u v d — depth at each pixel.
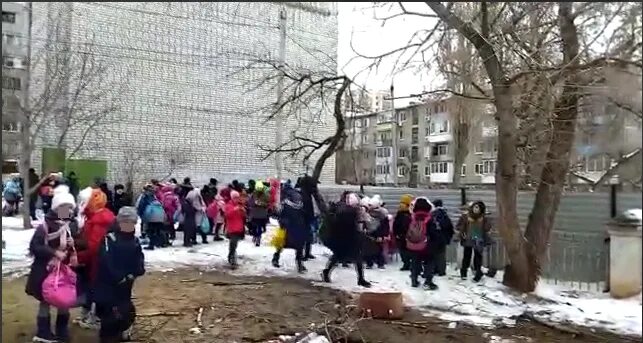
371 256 12.16
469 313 8.65
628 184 8.10
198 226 14.84
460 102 11.87
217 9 22.33
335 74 13.68
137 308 8.18
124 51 22.61
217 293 9.34
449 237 10.93
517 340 7.28
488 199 12.71
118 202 15.30
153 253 13.23
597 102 6.66
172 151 24.34
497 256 11.82
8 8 14.70
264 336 7.03
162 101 24.25
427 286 10.18
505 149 9.84
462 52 9.34
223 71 23.83
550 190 10.12
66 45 17.73
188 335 6.98
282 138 20.09
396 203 14.78
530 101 9.38
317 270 11.62
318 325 7.48
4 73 14.79
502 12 9.10
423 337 7.31
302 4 13.00
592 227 10.34
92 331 6.96
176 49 23.80
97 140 22.03
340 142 14.50
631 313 8.49
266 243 15.26
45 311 6.45
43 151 18.48
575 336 7.49
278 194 16.58
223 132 24.80
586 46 7.45
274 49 20.55
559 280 10.79
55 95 15.95
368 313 8.12
